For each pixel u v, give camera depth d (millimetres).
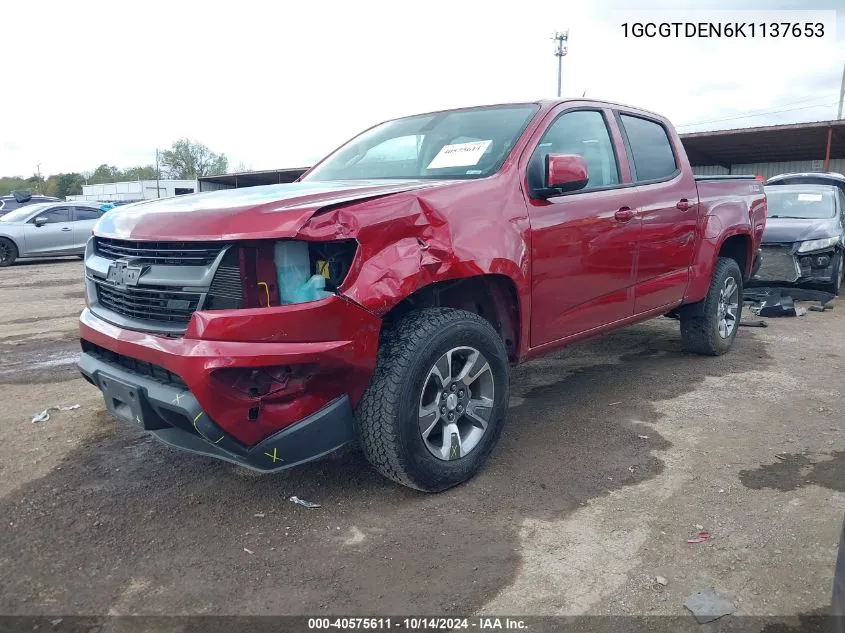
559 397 4734
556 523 2990
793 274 8336
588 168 4148
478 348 3289
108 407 3314
